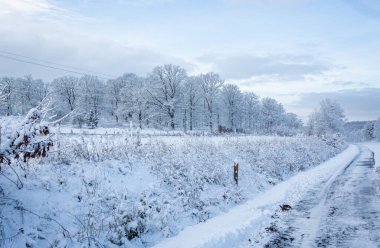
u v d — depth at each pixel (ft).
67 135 37.14
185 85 211.41
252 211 32.24
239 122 271.28
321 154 98.53
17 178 22.29
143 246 22.77
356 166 71.92
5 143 18.26
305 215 30.60
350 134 428.15
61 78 222.48
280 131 234.58
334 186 46.06
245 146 60.80
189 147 45.47
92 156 30.19
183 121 216.33
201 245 21.93
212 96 226.17
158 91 195.62
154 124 192.65
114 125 221.66
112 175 28.27
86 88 245.65
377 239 23.09
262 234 25.23
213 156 45.60
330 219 28.81
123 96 241.76
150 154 35.04
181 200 29.89
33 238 18.74
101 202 24.06
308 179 53.67
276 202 36.40
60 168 25.82
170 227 25.94
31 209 20.33
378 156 102.12
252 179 46.37
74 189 24.00
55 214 21.03
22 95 214.48
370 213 30.32
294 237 24.26
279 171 58.39
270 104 316.19
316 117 256.32
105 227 22.09
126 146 35.01
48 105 20.89
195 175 35.83
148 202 26.02
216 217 30.63
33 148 19.58
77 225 21.20
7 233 17.97
